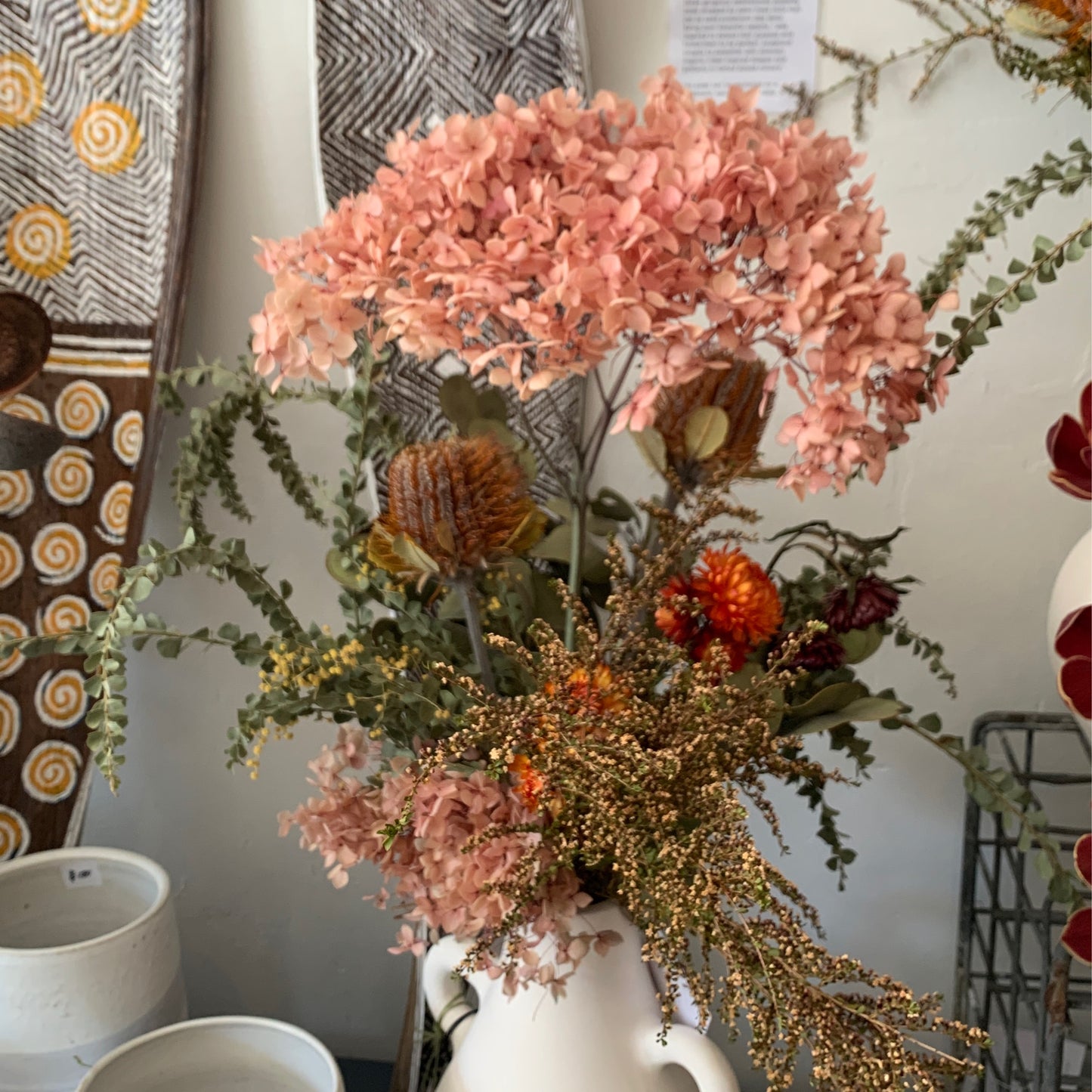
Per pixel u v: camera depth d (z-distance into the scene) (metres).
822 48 0.83
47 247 0.85
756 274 0.55
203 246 0.88
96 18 0.82
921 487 0.91
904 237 0.87
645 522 0.90
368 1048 1.04
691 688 0.54
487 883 0.52
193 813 1.00
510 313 0.48
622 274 0.47
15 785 0.86
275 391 0.66
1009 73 0.78
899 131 0.85
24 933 0.81
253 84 0.85
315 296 0.53
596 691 0.55
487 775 0.54
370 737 0.63
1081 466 0.67
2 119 0.83
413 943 0.63
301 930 1.02
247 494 0.93
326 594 0.95
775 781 0.96
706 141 0.50
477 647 0.60
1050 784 0.93
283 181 0.87
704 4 0.83
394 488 0.58
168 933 0.76
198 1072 0.70
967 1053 0.83
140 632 0.62
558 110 0.52
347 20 0.81
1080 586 0.67
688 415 0.61
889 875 0.97
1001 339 0.88
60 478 0.86
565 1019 0.60
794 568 0.92
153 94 0.82
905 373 0.56
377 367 0.70
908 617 0.93
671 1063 0.60
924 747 0.95
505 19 0.81
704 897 0.46
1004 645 0.93
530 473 0.65
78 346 0.86
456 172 0.50
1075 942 0.63
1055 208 0.85
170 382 0.76
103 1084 0.66
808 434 0.51
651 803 0.50
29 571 0.86
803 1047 0.96
